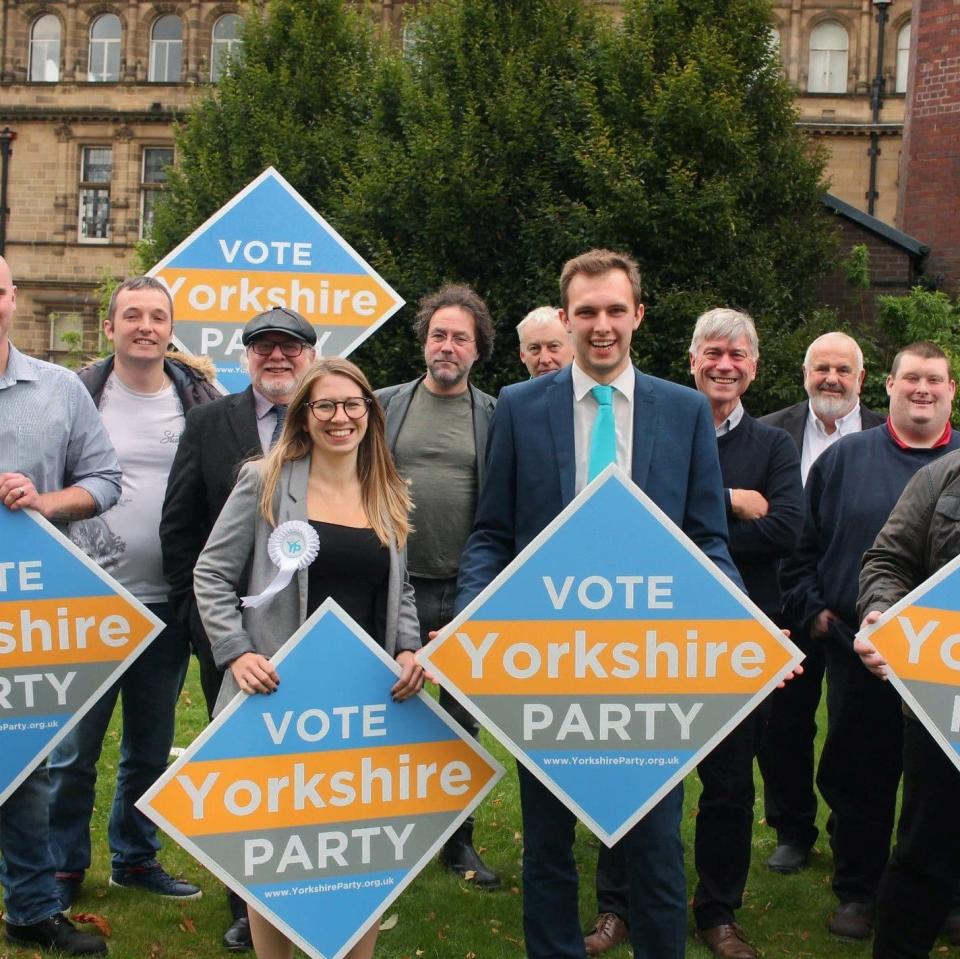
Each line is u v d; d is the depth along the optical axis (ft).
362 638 11.66
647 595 11.59
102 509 14.07
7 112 124.77
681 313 49.67
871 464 15.85
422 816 11.84
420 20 59.47
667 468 12.37
